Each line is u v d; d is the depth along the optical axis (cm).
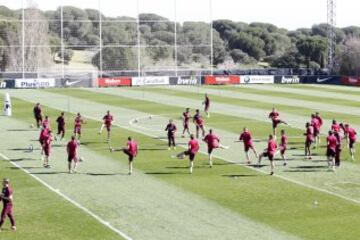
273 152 5291
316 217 4116
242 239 3700
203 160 5894
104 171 5422
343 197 4581
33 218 4091
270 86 14112
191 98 11450
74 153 5341
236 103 10631
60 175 5275
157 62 17125
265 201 4491
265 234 3788
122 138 7100
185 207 4341
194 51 17562
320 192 4722
